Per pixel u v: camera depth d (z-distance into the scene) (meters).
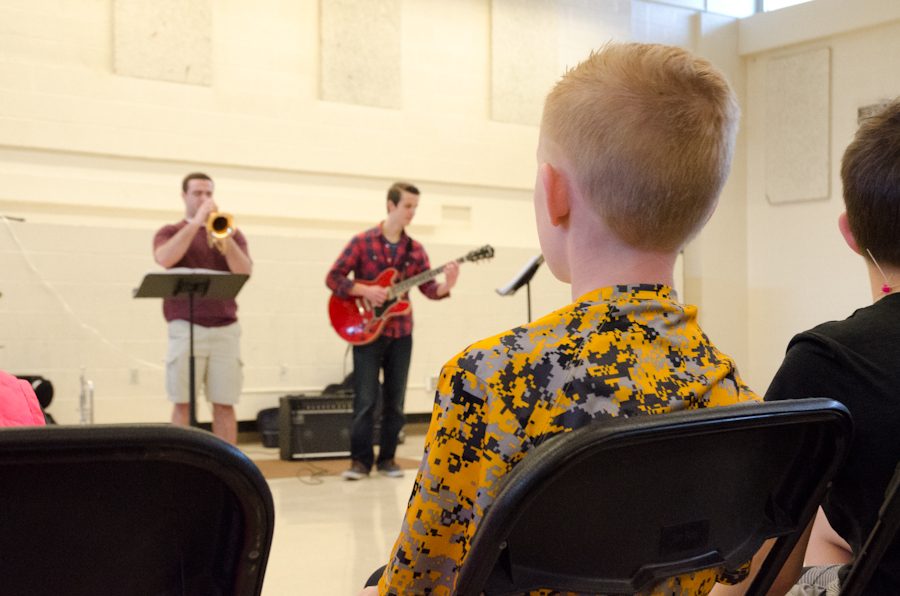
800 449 0.82
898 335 1.09
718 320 8.09
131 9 5.84
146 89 5.90
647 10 7.88
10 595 0.57
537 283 7.36
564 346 0.80
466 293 7.07
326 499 4.23
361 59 6.61
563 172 0.87
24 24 5.57
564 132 0.86
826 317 7.66
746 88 8.24
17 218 5.56
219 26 6.16
